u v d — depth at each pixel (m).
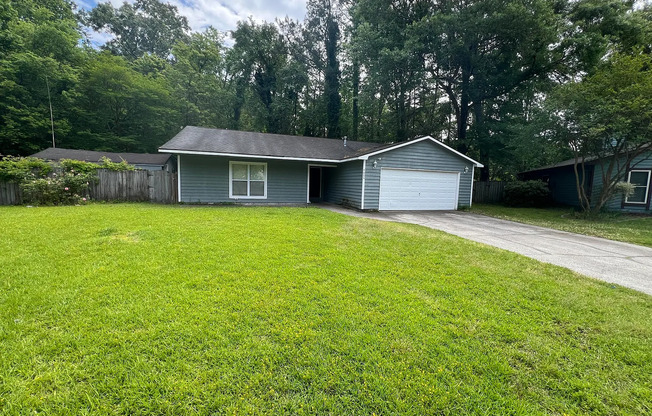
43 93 17.92
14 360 1.95
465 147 18.70
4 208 8.53
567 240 6.62
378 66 16.20
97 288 3.06
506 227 8.27
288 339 2.28
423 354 2.16
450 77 17.73
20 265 3.69
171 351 2.10
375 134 22.47
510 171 22.91
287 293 3.09
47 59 17.08
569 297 3.25
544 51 14.74
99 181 10.64
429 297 3.13
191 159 11.33
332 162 12.55
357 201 11.49
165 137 22.42
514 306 2.99
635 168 11.91
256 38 24.02
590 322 2.72
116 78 19.81
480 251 5.08
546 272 4.09
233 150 10.99
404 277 3.69
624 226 8.89
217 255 4.27
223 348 2.15
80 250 4.33
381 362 2.06
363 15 17.55
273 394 1.77
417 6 16.70
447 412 1.69
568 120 9.62
